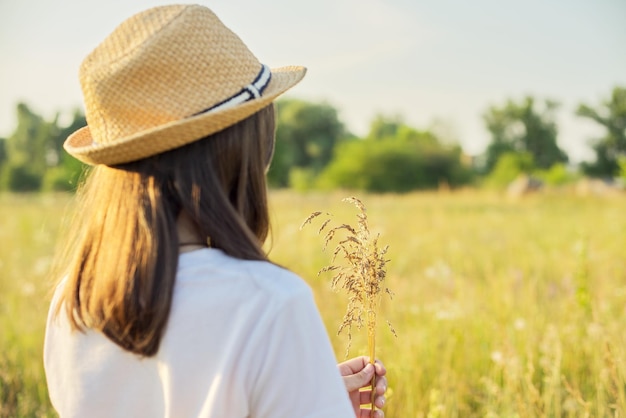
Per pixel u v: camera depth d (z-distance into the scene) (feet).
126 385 4.02
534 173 184.96
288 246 24.89
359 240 5.02
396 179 179.32
